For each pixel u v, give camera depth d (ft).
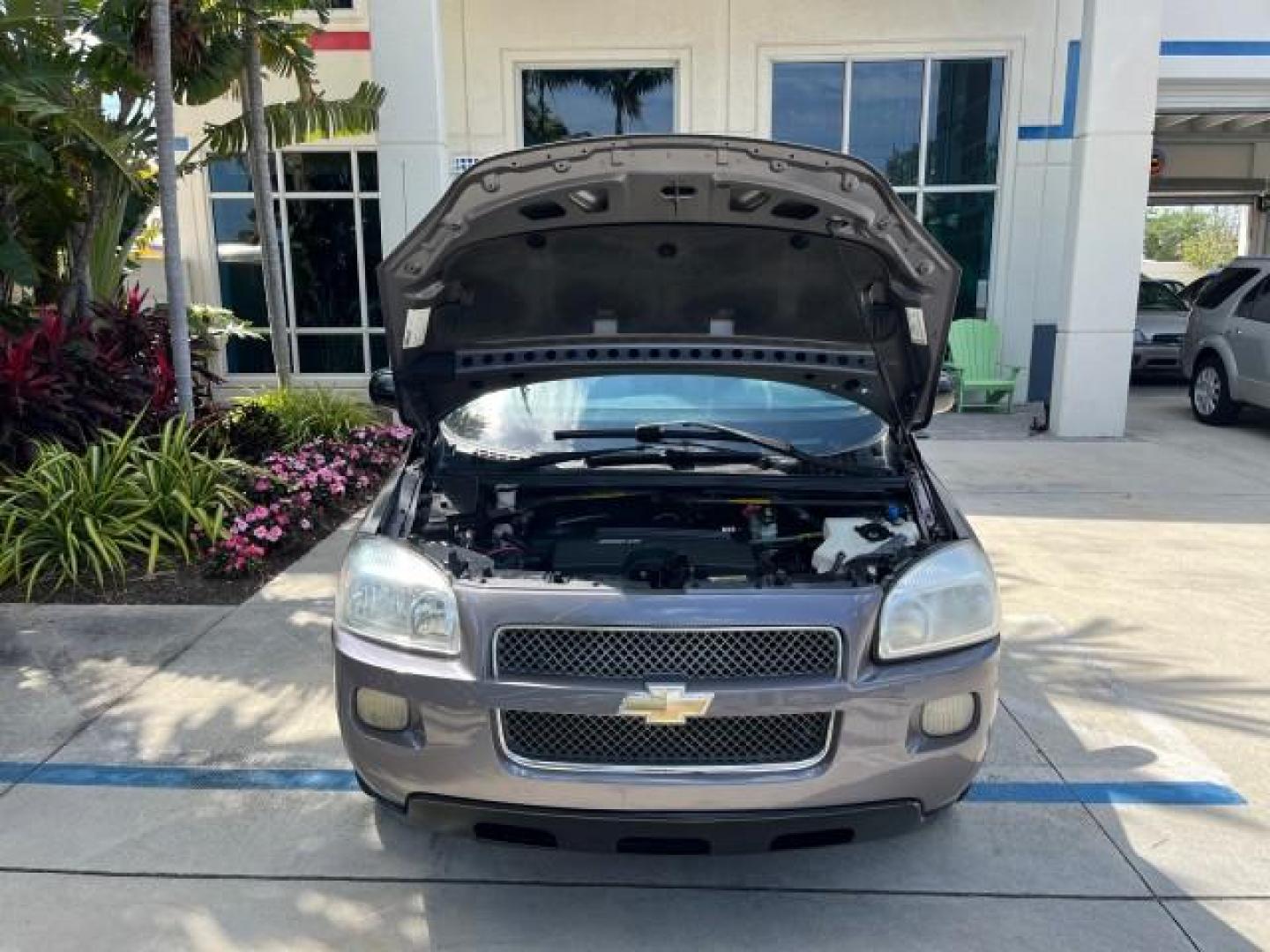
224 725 13.23
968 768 9.18
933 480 12.03
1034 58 37.65
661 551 10.52
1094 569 19.89
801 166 10.18
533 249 11.76
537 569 10.53
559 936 9.39
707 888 10.09
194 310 30.91
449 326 12.60
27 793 11.62
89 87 23.90
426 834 10.91
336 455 25.48
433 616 9.07
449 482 12.21
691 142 9.96
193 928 9.43
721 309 12.85
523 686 8.65
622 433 12.93
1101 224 32.55
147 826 11.00
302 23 30.71
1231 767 12.35
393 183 32.27
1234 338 35.06
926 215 39.58
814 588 9.04
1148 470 28.71
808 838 8.87
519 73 38.47
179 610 17.24
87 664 15.06
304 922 9.53
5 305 25.67
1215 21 37.47
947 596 9.22
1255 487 26.78
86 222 26.76
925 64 38.11
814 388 13.61
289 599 17.80
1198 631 16.67
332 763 12.32
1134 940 9.32
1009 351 40.09
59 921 9.49
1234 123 55.83
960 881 10.18
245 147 30.91
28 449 20.92
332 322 40.22
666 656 8.78
